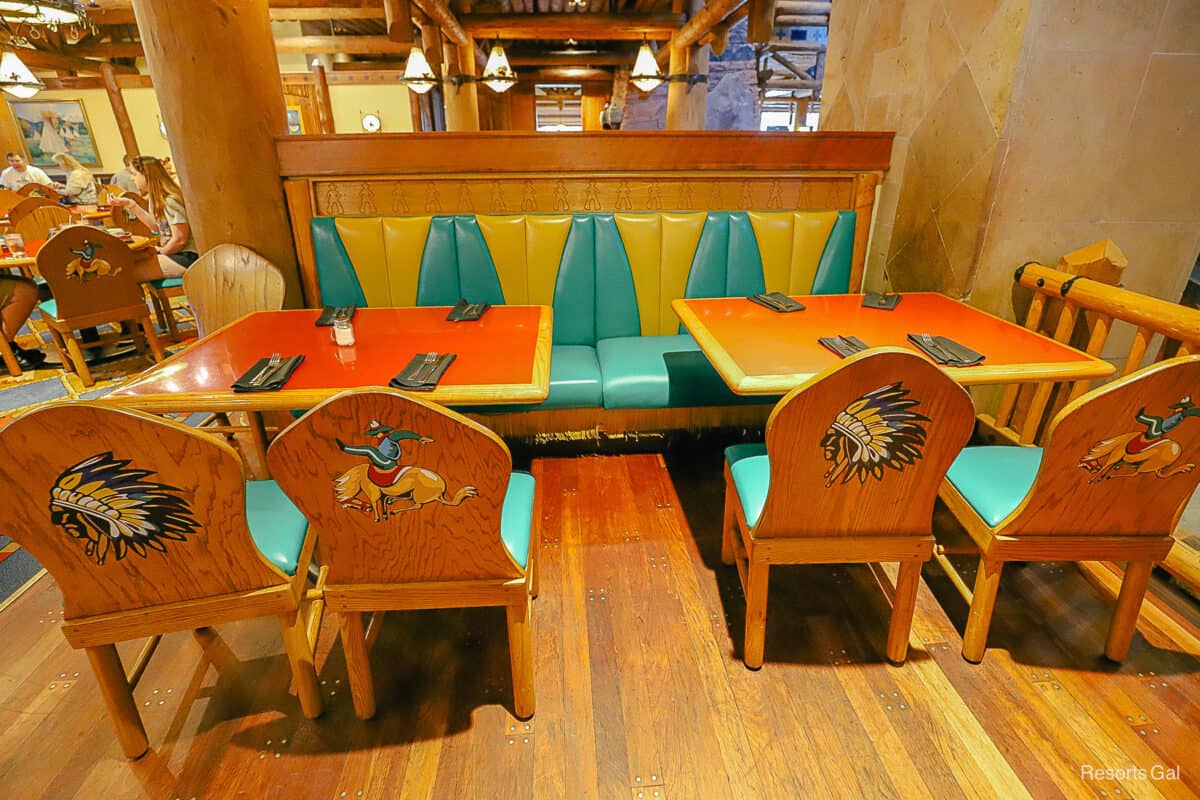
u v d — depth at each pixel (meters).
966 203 2.22
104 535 1.06
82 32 5.04
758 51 8.14
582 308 2.75
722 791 1.26
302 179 2.62
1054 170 2.12
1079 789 1.25
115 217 5.44
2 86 5.60
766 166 2.70
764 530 1.36
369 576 1.22
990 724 1.39
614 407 2.33
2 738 1.39
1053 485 1.29
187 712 1.45
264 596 1.23
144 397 1.42
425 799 1.25
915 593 1.45
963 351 1.58
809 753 1.33
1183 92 2.04
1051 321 2.26
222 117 2.38
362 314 2.07
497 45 6.47
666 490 2.35
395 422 0.98
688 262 2.73
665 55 8.37
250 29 2.38
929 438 1.20
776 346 1.69
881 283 2.85
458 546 1.18
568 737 1.38
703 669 1.55
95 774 1.31
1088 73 1.99
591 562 1.95
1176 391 1.13
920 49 2.45
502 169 2.64
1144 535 1.38
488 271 2.68
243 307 2.37
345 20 8.24
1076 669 1.53
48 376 3.67
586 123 11.75
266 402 1.40
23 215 4.52
